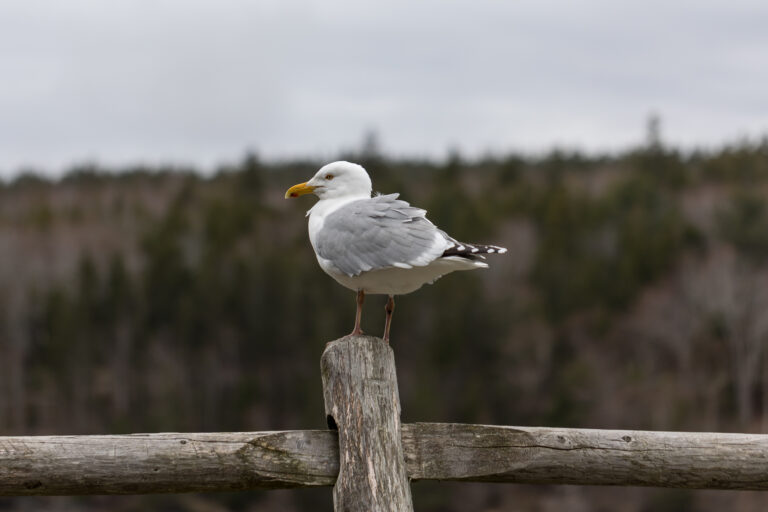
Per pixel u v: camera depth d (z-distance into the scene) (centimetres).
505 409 3900
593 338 4350
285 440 465
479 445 474
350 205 625
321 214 653
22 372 4503
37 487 446
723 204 5078
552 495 3111
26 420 4150
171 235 5791
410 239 577
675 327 4209
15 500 3356
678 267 4522
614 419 3694
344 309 4341
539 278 4716
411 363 4034
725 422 3703
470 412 3816
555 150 8631
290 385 4325
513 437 477
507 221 5541
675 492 2834
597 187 7106
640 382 3912
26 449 445
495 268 4841
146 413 4188
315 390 4019
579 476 479
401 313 4162
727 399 3847
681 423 3606
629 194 5791
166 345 4678
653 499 2875
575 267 4794
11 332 4691
